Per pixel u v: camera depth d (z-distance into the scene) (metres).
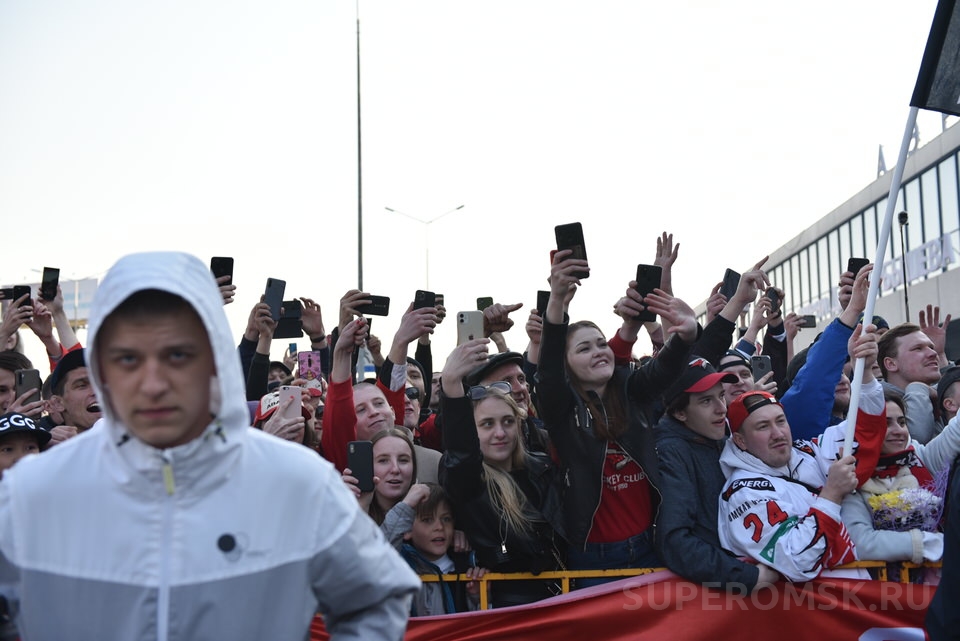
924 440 5.27
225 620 1.94
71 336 6.20
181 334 1.92
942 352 7.03
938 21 4.22
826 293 36.88
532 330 5.75
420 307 5.47
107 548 1.94
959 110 4.22
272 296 5.86
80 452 2.00
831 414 5.06
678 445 4.38
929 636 3.58
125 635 1.93
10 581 2.07
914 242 29.47
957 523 3.45
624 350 4.97
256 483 2.00
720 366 5.12
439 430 5.83
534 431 5.08
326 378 6.89
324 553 2.04
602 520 4.24
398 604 2.20
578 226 4.15
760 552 4.03
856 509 4.31
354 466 4.12
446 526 4.25
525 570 4.23
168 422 1.91
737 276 5.90
